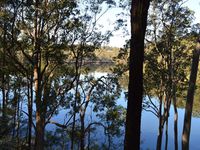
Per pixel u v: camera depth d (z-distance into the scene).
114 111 37.53
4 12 28.94
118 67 36.19
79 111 36.84
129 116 7.91
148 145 48.50
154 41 35.47
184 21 34.19
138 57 7.82
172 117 67.50
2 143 22.05
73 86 34.78
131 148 7.86
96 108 37.31
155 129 57.12
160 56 36.34
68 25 31.30
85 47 35.16
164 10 34.47
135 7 7.72
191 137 54.66
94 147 39.50
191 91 14.83
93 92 37.06
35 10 29.30
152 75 36.31
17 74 33.97
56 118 50.16
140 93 7.92
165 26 34.78
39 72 31.03
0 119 25.19
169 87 34.75
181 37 34.72
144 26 7.76
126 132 7.93
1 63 31.67
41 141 31.19
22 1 28.83
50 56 31.00
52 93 33.06
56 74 35.16
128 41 35.22
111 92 37.22
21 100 35.56
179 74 35.25
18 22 29.92
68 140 38.72
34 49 30.23
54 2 29.58
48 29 30.59
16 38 30.06
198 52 14.90
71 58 35.91
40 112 31.27
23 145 32.03
